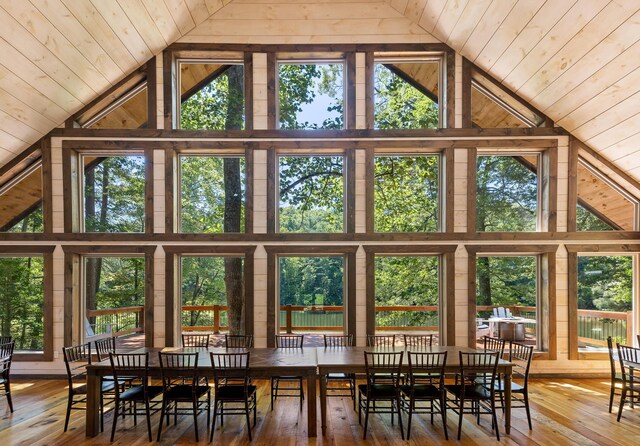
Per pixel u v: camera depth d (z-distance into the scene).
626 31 3.87
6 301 5.70
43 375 5.53
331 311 5.80
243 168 5.90
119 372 3.60
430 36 5.71
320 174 5.92
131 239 5.63
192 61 5.95
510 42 4.88
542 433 3.67
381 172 5.91
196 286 5.86
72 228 5.64
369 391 3.58
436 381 4.50
